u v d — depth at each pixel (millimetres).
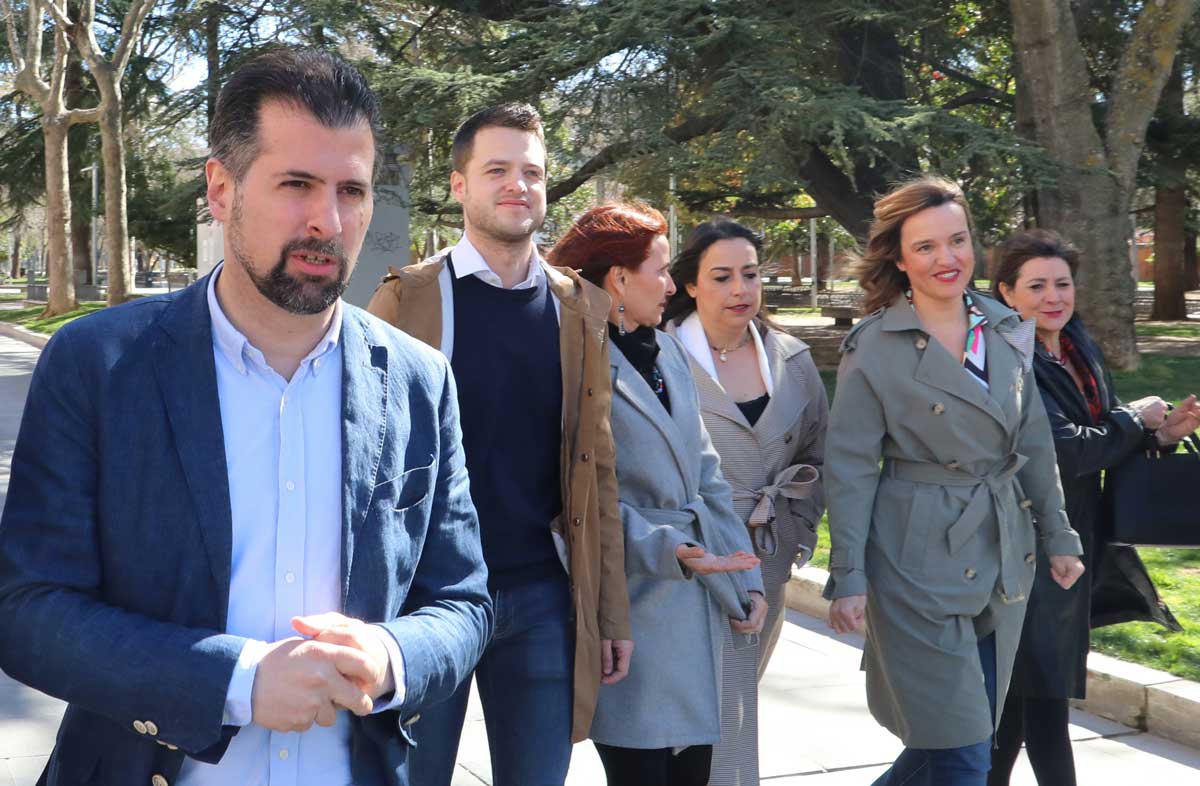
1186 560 7016
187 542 1702
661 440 3330
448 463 1972
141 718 1625
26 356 24844
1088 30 20609
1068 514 3941
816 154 19500
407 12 20359
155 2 31531
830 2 16984
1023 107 18234
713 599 3361
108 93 31797
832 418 3564
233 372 1774
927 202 3494
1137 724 5020
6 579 1680
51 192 34969
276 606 1746
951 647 3404
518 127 3113
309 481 1783
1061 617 3766
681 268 3910
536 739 2969
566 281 3135
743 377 3928
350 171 1716
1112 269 17234
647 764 3240
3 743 4742
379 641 1706
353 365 1832
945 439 3439
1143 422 3957
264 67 1712
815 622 6664
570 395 3037
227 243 1753
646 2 16297
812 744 4863
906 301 3576
